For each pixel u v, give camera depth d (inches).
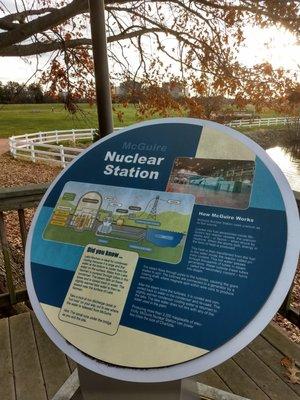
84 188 52.8
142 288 41.9
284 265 38.7
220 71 211.3
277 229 41.0
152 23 203.6
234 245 41.3
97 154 55.6
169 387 42.1
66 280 45.6
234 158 48.1
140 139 54.7
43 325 43.3
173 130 53.8
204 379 69.3
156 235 44.9
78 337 41.3
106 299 42.6
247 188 44.9
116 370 38.3
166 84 225.1
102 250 46.1
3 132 876.0
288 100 212.8
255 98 213.0
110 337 40.3
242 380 68.9
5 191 82.4
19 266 143.9
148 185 49.7
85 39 188.1
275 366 72.3
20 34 148.9
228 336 36.7
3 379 70.5
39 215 52.5
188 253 42.4
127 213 48.0
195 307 39.0
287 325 162.4
